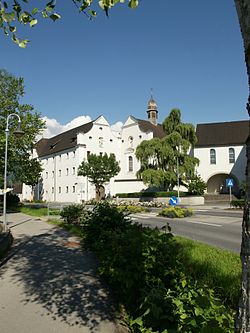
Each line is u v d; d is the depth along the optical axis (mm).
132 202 40375
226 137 53969
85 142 60188
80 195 57938
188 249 9219
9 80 33188
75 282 7266
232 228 17156
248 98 2289
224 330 2822
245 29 2162
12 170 33500
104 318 5148
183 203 41875
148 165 43781
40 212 30344
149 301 3832
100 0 3311
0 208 36094
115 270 5898
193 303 3381
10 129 31375
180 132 44156
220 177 54656
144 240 5430
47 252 10969
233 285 5840
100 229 11211
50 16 3965
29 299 6160
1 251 10164
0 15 4023
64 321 5070
